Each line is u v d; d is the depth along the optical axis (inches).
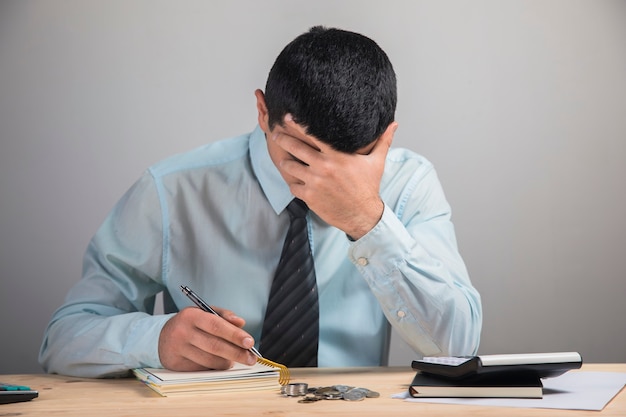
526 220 104.5
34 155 102.0
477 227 104.3
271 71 52.1
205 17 104.0
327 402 39.2
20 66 102.0
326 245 60.0
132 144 103.0
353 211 50.1
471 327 54.3
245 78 104.6
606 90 104.9
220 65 104.2
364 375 49.6
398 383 45.9
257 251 60.6
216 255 60.8
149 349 47.1
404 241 51.5
